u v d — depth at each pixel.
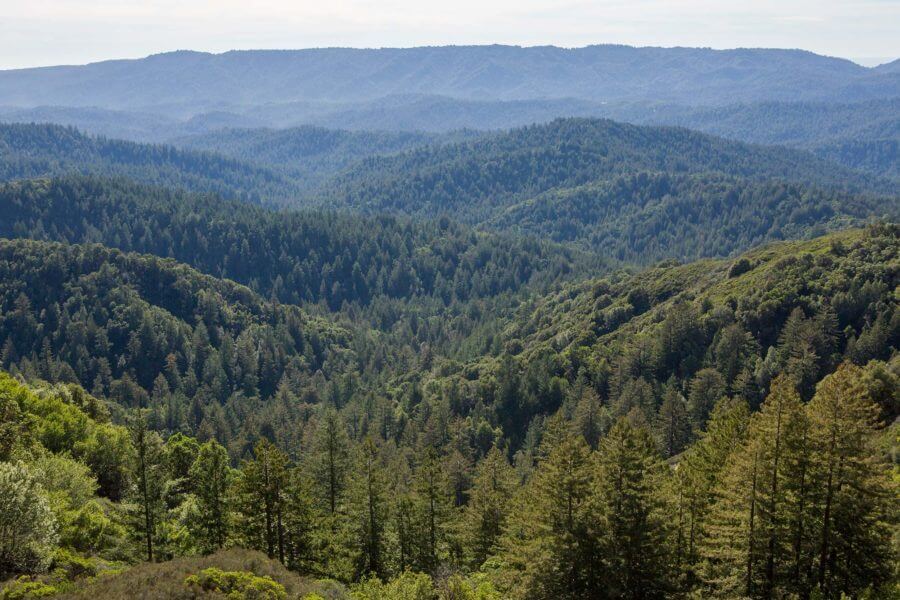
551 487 37.19
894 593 31.02
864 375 58.69
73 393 91.69
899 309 96.94
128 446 63.22
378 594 38.62
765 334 110.62
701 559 38.53
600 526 34.94
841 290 109.00
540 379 121.75
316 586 35.34
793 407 34.31
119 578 31.78
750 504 34.88
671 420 92.56
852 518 33.34
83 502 50.16
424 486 53.78
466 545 57.38
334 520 53.22
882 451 45.72
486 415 124.12
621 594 34.09
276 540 46.47
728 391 100.75
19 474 35.03
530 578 35.72
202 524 48.94
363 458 52.00
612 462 35.19
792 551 34.66
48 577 33.06
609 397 116.12
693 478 40.41
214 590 30.66
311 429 124.75
